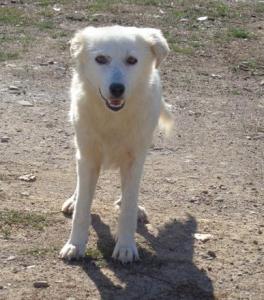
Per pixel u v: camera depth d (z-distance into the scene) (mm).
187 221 3301
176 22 6367
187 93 4766
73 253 2965
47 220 3213
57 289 2816
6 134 4000
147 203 3424
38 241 3070
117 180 3598
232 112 4520
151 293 2838
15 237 3084
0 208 3270
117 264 2971
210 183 3637
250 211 3420
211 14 6668
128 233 3010
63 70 4984
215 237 3195
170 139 4074
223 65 5324
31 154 3805
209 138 4141
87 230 3010
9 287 2807
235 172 3770
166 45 3055
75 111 3027
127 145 3021
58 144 3938
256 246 3154
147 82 3004
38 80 4785
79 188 3008
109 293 2818
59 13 6422
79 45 3020
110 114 2957
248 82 5027
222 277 2953
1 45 5410
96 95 2959
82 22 6219
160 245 3123
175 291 2855
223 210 3414
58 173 3629
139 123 2994
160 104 3164
